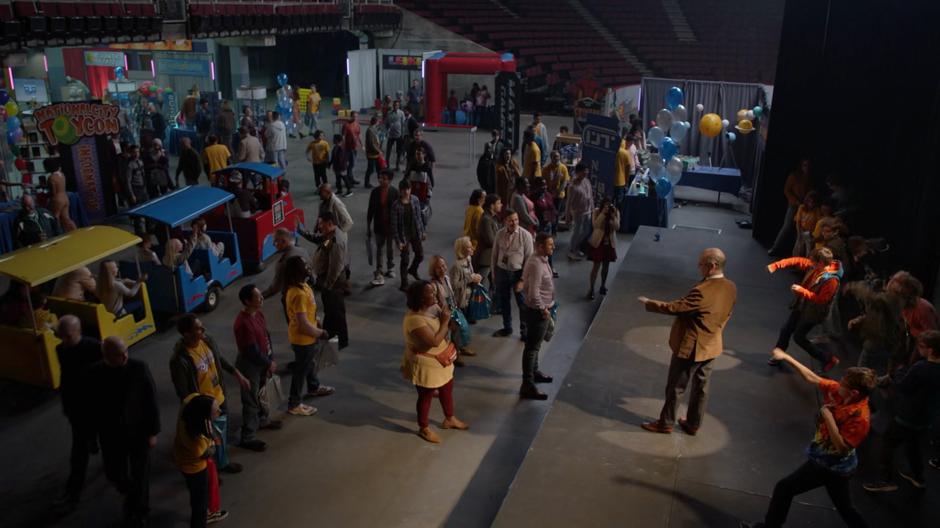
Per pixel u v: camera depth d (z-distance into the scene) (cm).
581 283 1215
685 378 650
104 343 603
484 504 668
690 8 4369
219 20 2141
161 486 691
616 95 2403
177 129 2084
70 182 1441
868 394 494
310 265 909
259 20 2342
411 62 2852
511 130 2044
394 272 1247
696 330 629
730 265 1155
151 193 1579
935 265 912
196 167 1572
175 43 2275
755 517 562
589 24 4056
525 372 845
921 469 586
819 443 502
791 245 1208
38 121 1384
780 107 1230
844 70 1157
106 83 2673
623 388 754
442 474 711
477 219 1070
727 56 3984
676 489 594
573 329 1042
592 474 612
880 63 1105
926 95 1010
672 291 1026
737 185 1719
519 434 781
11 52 1478
